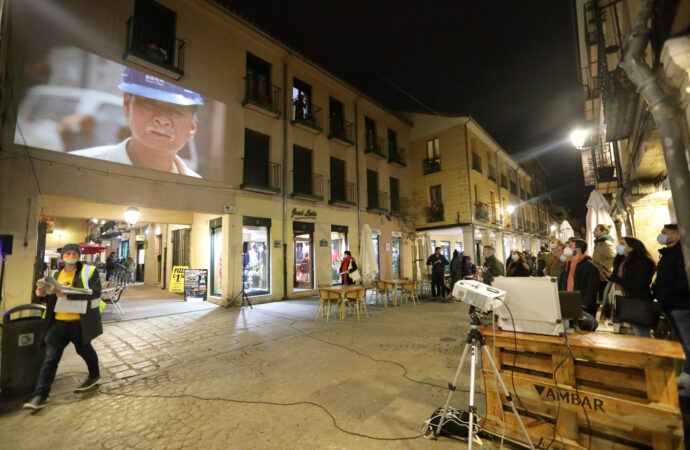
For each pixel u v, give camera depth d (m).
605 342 2.46
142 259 17.25
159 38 9.29
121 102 8.34
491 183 20.52
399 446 2.67
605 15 5.87
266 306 9.97
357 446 2.68
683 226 2.79
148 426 3.05
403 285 10.20
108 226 19.78
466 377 4.10
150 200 8.66
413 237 17.77
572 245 4.20
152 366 4.68
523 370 2.76
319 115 13.69
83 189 7.62
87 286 3.80
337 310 8.62
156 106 8.94
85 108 7.77
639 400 2.22
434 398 3.54
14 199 6.73
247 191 10.76
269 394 3.71
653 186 6.87
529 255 13.19
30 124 7.02
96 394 3.76
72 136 7.54
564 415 2.48
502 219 21.31
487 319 3.38
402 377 4.15
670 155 2.87
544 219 34.56
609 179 9.52
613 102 4.76
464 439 2.74
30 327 3.84
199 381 4.12
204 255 11.31
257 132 11.38
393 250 16.97
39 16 7.28
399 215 17.02
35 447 2.72
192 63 9.80
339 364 4.66
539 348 2.62
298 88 13.25
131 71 8.56
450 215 17.36
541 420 2.58
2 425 3.08
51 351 3.56
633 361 2.24
